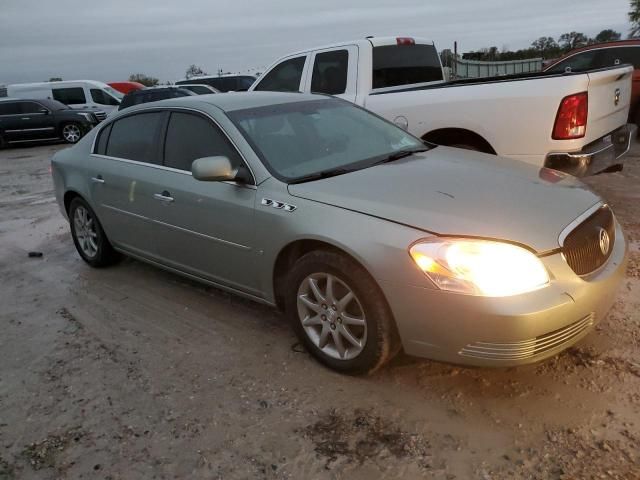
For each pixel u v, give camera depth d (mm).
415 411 2875
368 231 2887
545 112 5082
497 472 2432
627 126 6023
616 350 3252
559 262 2684
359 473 2486
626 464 2410
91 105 22094
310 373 3279
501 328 2570
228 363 3453
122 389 3254
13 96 22312
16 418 3059
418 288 2719
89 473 2607
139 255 4656
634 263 4457
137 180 4316
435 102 5730
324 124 4121
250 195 3471
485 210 2857
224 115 3857
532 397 2908
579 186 3383
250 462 2600
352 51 6734
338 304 3113
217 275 3900
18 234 6781
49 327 4129
